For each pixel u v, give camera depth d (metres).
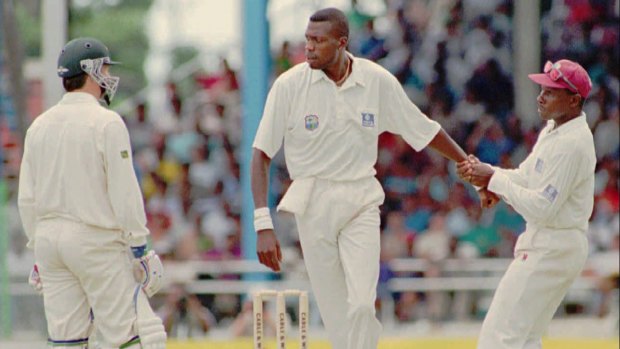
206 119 61.75
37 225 26.19
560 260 26.84
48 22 54.00
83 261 25.59
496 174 27.19
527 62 63.34
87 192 25.62
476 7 64.25
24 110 58.56
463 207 57.78
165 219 57.06
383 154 60.22
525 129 62.16
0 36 60.16
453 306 51.56
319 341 40.88
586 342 40.38
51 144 25.81
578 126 26.62
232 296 50.25
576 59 64.12
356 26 64.31
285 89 26.45
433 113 62.97
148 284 26.06
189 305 49.75
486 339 27.28
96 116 25.80
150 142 62.25
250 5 50.72
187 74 68.19
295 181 26.64
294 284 49.47
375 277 26.14
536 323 27.31
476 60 63.53
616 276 52.28
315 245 26.61
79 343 26.19
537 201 26.44
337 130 26.27
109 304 25.84
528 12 63.34
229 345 39.62
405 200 59.25
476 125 62.50
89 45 26.12
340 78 26.36
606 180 60.19
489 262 51.09
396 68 63.66
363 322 25.92
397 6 64.50
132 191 25.66
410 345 39.41
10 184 58.78
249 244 50.41
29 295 50.09
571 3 64.56
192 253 52.94
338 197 26.31
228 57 64.62
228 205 58.97
